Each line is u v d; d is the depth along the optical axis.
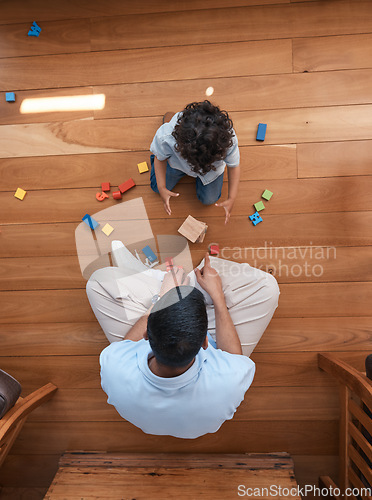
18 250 1.73
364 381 1.29
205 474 1.58
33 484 1.75
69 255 1.72
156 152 1.37
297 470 1.70
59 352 1.73
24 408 1.41
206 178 1.42
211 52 1.65
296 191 1.66
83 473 1.60
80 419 1.73
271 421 1.70
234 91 1.65
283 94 1.65
